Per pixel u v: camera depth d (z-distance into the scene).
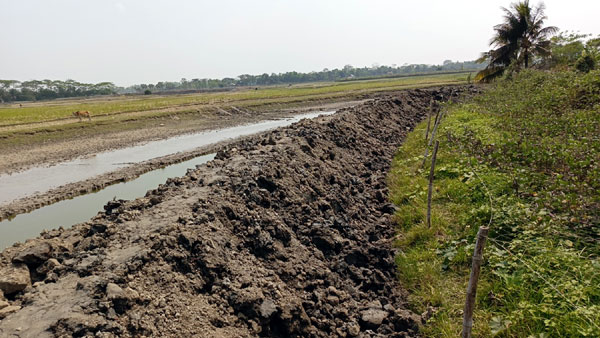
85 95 136.25
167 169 17.97
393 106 26.69
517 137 12.40
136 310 4.52
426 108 31.69
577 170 9.04
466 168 11.12
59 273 5.40
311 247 7.27
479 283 6.25
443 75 113.25
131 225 6.52
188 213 6.68
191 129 30.86
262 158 10.05
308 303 5.79
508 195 8.86
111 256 5.51
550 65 34.44
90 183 15.35
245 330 4.83
